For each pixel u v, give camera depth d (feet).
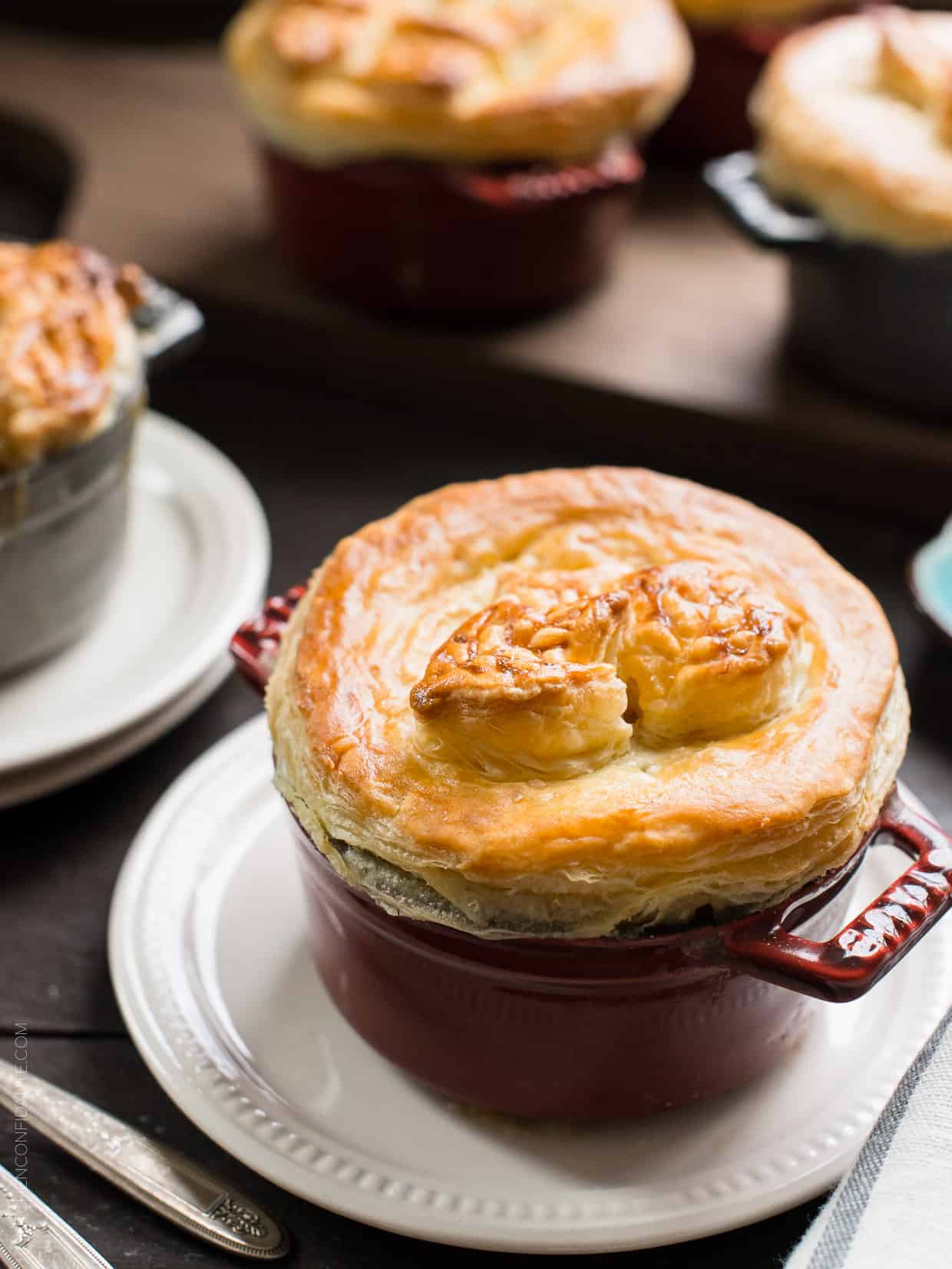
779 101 2.48
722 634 1.87
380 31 2.54
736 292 2.67
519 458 2.56
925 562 2.31
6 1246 1.86
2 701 2.20
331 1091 1.94
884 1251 1.75
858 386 2.50
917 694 2.29
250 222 2.73
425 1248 1.90
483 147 2.48
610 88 2.50
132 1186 1.90
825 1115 1.92
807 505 2.52
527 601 1.90
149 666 2.22
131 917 2.01
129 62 3.01
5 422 2.11
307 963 2.02
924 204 2.35
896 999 1.98
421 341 2.57
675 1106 1.92
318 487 2.50
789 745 1.86
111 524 2.22
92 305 2.20
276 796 2.11
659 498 1.99
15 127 2.90
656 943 1.84
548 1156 1.91
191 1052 1.94
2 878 2.11
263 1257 1.89
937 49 2.49
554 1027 1.87
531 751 1.84
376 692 1.90
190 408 2.59
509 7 2.55
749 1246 1.90
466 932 1.84
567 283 2.60
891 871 2.06
